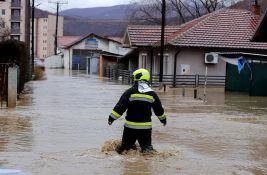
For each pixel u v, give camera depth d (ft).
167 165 30.40
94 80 151.84
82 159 31.60
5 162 30.32
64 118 53.78
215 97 92.53
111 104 72.33
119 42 251.19
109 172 28.30
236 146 38.27
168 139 40.65
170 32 141.08
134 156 32.40
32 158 31.68
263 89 97.50
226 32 129.39
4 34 190.29
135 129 32.50
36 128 45.50
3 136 40.60
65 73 209.77
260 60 97.96
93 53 222.48
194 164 30.99
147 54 144.15
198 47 124.36
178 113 61.62
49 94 89.86
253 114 63.26
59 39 353.10
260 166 31.04
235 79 111.45
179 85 125.08
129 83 134.92
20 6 308.81
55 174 27.53
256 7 137.80
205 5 224.53
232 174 28.55
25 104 69.41
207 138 41.83
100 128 46.29
